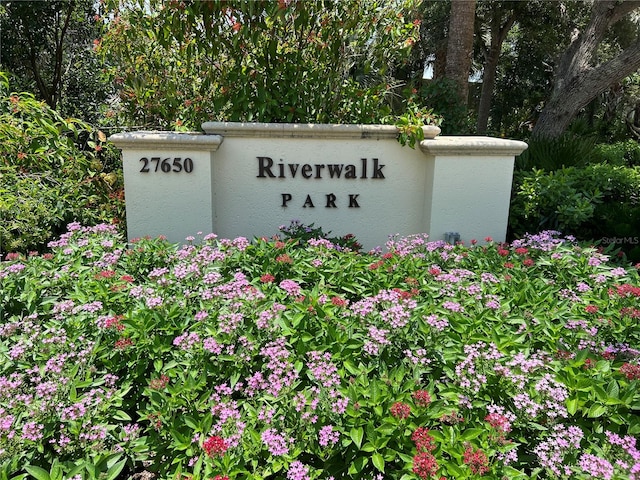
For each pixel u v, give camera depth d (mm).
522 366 1967
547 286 2934
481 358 2033
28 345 2137
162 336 2295
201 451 1818
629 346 2371
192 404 2010
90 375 2129
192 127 5031
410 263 3109
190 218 4016
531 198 4711
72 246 3254
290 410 1893
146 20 4289
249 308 2375
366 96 4660
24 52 7664
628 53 8609
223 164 4137
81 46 8148
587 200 4574
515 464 1840
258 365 2199
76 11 7906
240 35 4039
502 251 3422
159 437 1976
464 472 1644
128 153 3904
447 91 7094
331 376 1939
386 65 4746
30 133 3055
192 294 2588
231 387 2068
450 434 1825
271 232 4277
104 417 1950
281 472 1826
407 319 2213
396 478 1748
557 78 9898
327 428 1745
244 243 3191
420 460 1624
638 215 4551
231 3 3902
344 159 4199
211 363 2166
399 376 2018
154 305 2371
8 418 1787
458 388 1968
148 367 2271
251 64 4449
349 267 3029
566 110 9156
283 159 4164
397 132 4133
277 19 3949
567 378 1980
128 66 4957
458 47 8734
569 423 1917
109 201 5125
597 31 9031
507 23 15617
